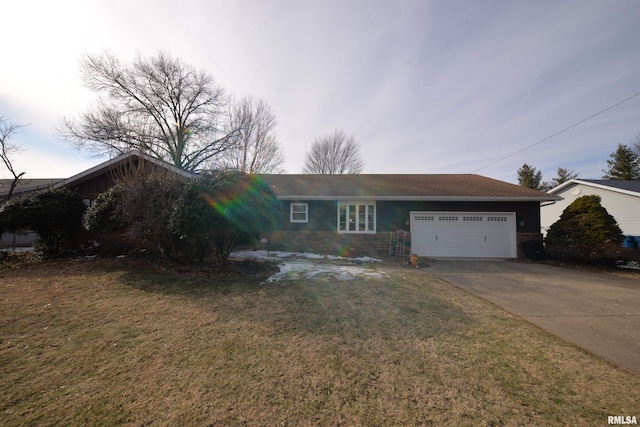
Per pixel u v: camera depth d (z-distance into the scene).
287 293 5.38
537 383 2.59
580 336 3.68
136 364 2.82
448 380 2.62
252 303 4.76
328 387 2.49
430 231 11.51
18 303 4.57
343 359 2.99
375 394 2.39
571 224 9.95
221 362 2.88
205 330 3.67
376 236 11.33
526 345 3.38
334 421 2.07
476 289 6.09
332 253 11.21
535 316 4.43
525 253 11.01
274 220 7.34
